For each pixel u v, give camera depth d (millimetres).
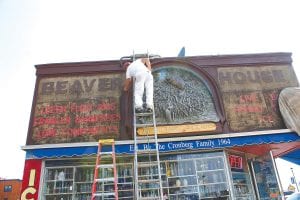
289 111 9711
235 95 10258
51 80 10133
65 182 9008
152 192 9031
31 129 9312
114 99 9891
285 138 9414
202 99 9953
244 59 10891
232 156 9938
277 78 10758
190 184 9133
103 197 8953
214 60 10734
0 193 19969
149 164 8242
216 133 9344
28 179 8680
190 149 9039
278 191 9891
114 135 9328
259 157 10977
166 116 9453
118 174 9219
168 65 10242
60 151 8828
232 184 9078
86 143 8922
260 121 9898
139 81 9008
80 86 10062
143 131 9094
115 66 10367
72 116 9586
